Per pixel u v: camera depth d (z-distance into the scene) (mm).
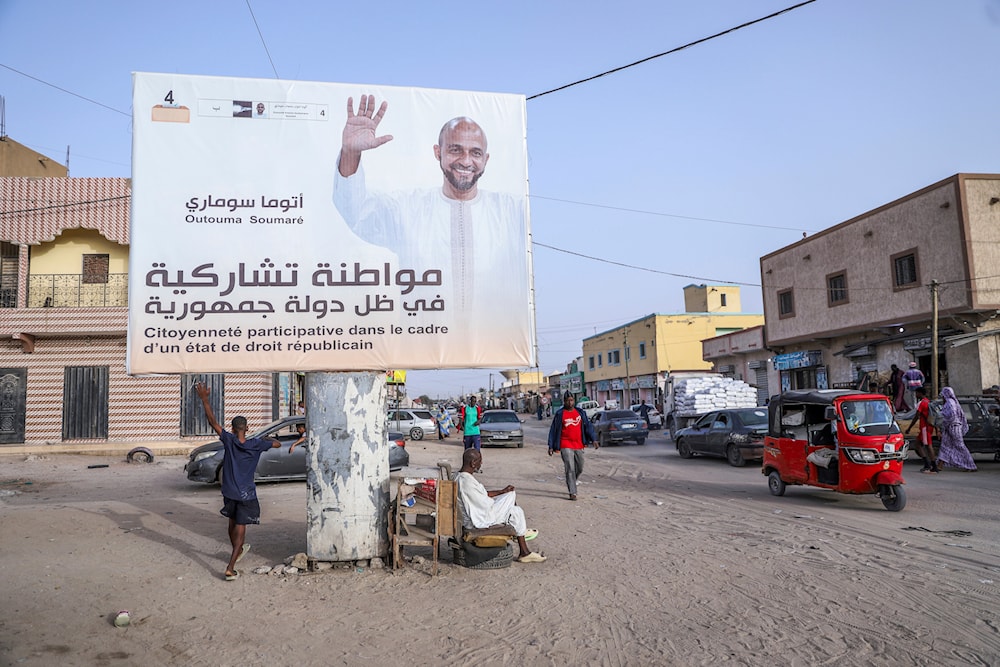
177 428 21453
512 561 7289
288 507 11266
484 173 7898
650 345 51094
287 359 7273
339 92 7680
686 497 12016
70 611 5652
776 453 11922
